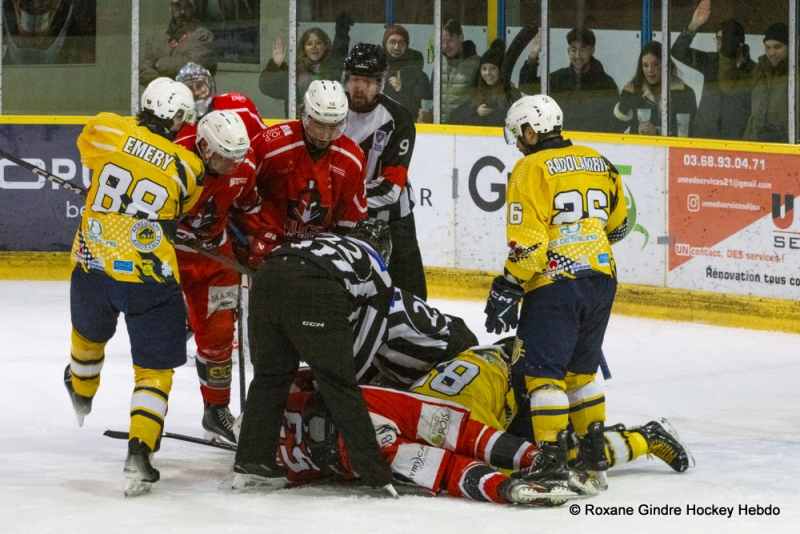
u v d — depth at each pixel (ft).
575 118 89.35
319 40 91.20
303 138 45.55
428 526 32.50
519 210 37.78
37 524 32.58
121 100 93.86
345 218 48.06
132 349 38.37
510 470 37.83
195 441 45.29
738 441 46.50
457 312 81.25
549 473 35.86
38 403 52.16
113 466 41.14
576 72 88.58
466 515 34.04
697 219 80.69
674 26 85.30
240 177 43.16
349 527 32.37
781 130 82.94
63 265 92.02
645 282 83.30
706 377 61.57
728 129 84.69
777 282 77.10
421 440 38.45
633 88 87.15
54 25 92.84
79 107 94.02
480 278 86.84
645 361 66.28
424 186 88.84
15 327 71.61
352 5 90.99
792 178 75.92
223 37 92.27
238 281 46.16
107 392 55.06
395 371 41.60
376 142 52.90
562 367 37.60
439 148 88.33
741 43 83.41
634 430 40.16
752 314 77.61
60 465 41.09
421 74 90.58
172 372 38.73
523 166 38.32
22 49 93.09
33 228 92.12
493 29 89.15
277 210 46.96
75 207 92.12
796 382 60.34
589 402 39.65
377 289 38.47
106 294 38.17
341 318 36.47
